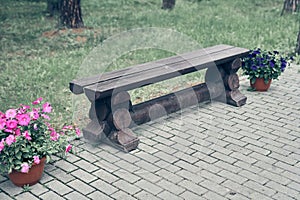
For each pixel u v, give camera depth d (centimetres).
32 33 1012
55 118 550
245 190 392
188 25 1098
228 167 432
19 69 758
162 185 402
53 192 390
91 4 1372
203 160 446
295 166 434
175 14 1252
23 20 1145
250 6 1396
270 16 1230
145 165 437
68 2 1035
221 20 1164
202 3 1446
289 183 404
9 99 613
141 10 1315
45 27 1067
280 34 998
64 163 438
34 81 693
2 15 1195
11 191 390
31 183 399
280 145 477
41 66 773
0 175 415
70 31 1020
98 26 1083
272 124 530
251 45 901
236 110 574
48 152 396
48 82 690
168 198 381
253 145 477
